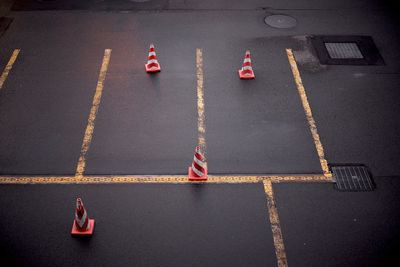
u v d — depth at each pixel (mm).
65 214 6430
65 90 8781
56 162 7250
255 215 6453
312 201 6672
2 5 11469
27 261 5789
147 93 8750
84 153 7418
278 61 9703
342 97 8719
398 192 6840
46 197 6676
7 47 9961
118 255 5891
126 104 8469
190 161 7309
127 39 10336
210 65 9562
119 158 7332
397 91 8898
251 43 10273
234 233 6199
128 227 6250
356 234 6215
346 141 7738
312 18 11242
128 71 9336
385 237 6188
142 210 6492
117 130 7883
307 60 9742
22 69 9328
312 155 7461
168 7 11586
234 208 6543
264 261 5855
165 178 6992
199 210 6508
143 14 11273
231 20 11102
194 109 8383
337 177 7059
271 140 7727
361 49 10109
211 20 11086
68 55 9773
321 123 8109
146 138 7727
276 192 6797
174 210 6500
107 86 8906
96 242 6043
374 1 12008
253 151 7504
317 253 5957
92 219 6312
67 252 5914
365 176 7090
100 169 7137
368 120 8195
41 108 8336
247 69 9070
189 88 8906
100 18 11094
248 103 8539
